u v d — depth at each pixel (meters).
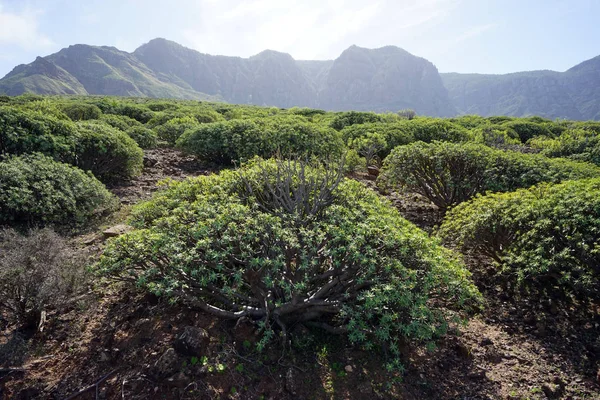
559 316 3.64
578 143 10.24
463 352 3.12
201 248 2.91
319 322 3.20
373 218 3.30
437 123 11.80
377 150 10.27
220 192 3.96
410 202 7.41
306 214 3.50
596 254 3.39
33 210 4.61
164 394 2.40
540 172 5.79
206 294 3.20
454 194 6.43
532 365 3.05
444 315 3.04
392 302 2.90
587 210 3.57
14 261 2.88
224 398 2.42
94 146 6.86
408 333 2.67
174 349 2.65
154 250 2.82
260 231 2.98
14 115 6.18
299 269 2.96
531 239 3.81
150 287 2.76
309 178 4.11
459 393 2.74
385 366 2.87
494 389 2.78
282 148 8.97
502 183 5.79
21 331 2.88
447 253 3.70
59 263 3.11
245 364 2.70
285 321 3.10
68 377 2.53
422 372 2.90
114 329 2.98
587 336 3.34
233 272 2.94
